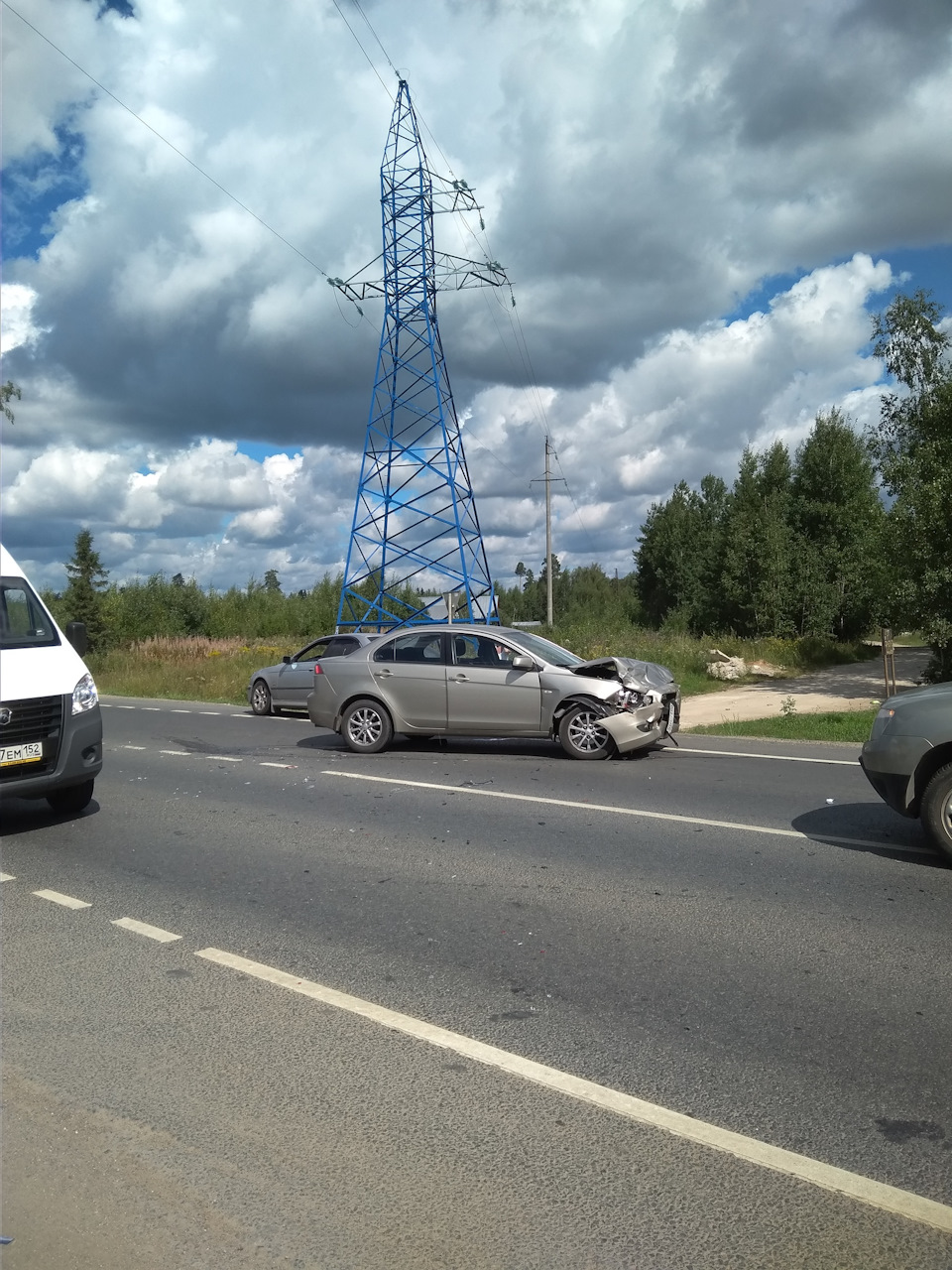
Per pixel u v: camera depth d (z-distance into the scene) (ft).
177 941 17.43
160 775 36.65
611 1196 9.77
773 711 58.54
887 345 76.13
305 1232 9.28
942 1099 11.62
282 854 23.67
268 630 201.98
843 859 22.58
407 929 17.94
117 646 186.29
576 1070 12.44
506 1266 8.77
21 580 28.81
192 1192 9.95
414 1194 9.85
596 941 17.19
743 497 154.81
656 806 29.01
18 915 19.07
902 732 21.98
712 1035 13.39
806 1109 11.41
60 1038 13.52
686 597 203.10
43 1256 8.99
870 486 144.25
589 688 38.27
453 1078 12.26
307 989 15.14
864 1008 14.23
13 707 25.13
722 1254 8.89
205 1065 12.69
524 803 29.68
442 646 40.63
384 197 121.49
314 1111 11.48
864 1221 9.36
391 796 31.17
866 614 140.97
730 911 18.76
